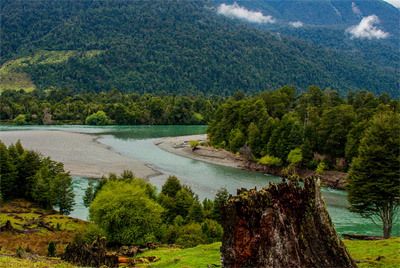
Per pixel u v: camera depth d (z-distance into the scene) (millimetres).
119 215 35125
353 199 36625
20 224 41031
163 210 39188
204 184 68000
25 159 56594
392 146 34250
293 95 125875
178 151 111938
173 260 23969
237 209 11383
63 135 139500
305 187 12688
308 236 11922
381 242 27234
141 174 74688
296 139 78938
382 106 80062
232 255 11094
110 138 140625
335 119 75625
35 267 17734
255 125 95000
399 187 32531
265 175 80188
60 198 48594
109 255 22984
